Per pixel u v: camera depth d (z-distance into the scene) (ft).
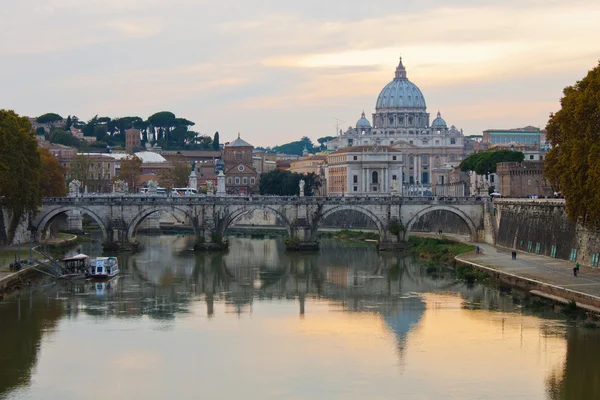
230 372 353.92
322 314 462.19
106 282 571.28
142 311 469.16
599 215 472.85
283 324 437.58
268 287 555.69
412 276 601.62
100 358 373.40
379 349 386.52
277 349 387.75
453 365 360.07
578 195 496.23
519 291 502.79
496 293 511.40
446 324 429.79
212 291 538.47
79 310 470.39
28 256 634.02
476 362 363.76
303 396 325.42
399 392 328.90
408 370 354.95
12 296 511.40
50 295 516.73
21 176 652.07
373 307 479.41
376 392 329.11
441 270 632.38
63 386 337.11
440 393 327.47
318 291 537.65
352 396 324.80
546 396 323.16
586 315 433.48
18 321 440.86
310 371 354.74
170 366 362.33
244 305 489.67
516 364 359.87
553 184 583.99
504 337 399.65
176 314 462.19
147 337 409.08
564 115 526.98
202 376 348.79
